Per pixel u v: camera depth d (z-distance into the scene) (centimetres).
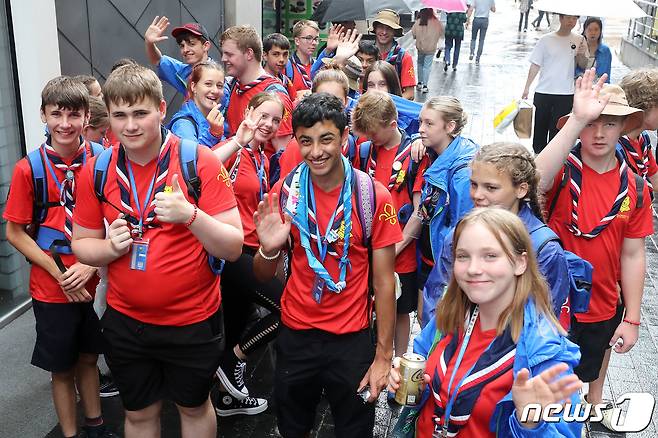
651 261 674
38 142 548
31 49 529
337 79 480
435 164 385
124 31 726
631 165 394
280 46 659
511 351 218
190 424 332
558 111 909
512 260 217
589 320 354
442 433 228
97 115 408
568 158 337
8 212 348
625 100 323
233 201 303
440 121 384
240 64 498
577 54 889
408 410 250
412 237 410
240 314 407
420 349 253
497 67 1750
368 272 307
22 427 405
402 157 412
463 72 1664
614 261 346
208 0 917
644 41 1627
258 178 407
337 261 295
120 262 295
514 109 507
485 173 278
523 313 219
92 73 675
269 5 1170
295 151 394
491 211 223
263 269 315
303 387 312
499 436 218
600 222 334
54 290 352
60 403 368
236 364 404
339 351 302
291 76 723
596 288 348
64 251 348
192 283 298
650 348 509
